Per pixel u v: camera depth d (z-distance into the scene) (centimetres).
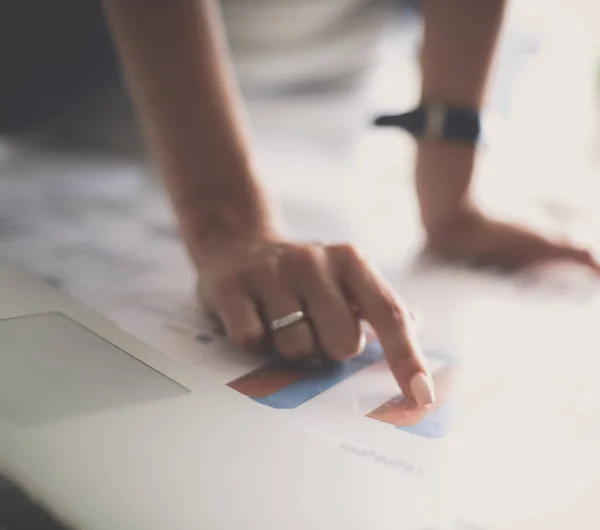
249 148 77
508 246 84
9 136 123
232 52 134
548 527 50
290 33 137
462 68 87
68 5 119
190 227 73
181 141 74
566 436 57
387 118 91
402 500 49
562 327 70
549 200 101
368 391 60
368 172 113
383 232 90
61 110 125
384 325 63
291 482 49
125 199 97
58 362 56
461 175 87
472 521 50
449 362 64
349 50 140
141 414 52
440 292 75
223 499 48
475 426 57
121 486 48
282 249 69
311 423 57
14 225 87
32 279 67
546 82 129
